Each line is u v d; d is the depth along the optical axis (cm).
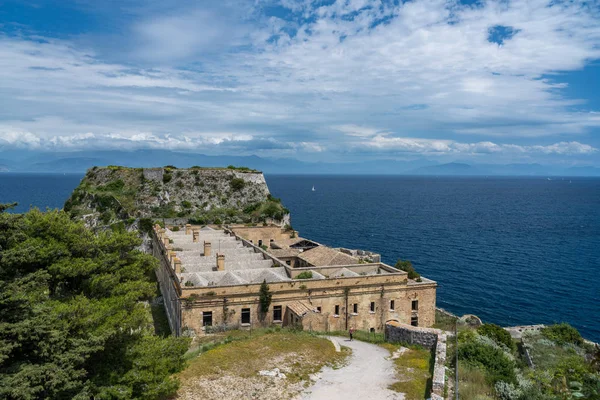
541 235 15388
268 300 5097
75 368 2497
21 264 2588
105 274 3189
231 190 12475
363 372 3503
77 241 3197
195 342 4550
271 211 11900
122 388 2634
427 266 10912
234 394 3006
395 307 5725
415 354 3953
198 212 11556
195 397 2917
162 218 10750
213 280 5375
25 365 2239
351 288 5497
